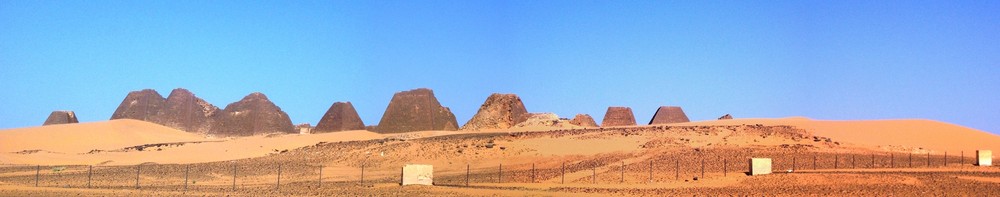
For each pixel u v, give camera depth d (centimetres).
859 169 8144
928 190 6266
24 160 13200
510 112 17800
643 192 6744
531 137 12019
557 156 10694
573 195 6550
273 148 14725
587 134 11956
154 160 13262
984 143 12256
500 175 8781
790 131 11569
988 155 8556
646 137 11394
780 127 11950
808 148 10081
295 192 7281
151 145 16012
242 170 10625
